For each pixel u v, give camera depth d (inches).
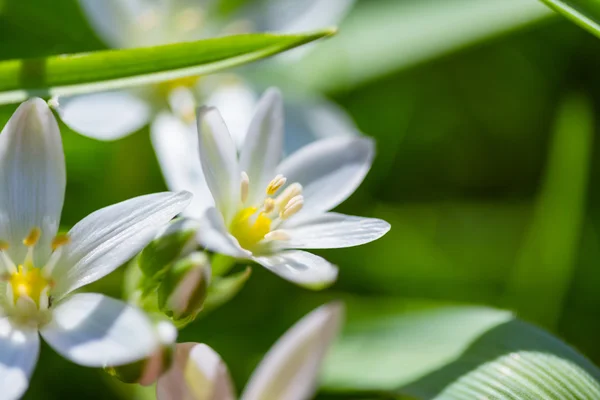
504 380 12.1
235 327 14.0
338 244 11.8
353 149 12.2
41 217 11.5
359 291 14.5
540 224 14.4
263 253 11.9
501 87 15.7
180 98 13.9
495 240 14.9
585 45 15.7
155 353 11.1
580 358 12.2
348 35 14.8
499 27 14.6
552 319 14.3
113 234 11.4
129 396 13.4
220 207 11.8
